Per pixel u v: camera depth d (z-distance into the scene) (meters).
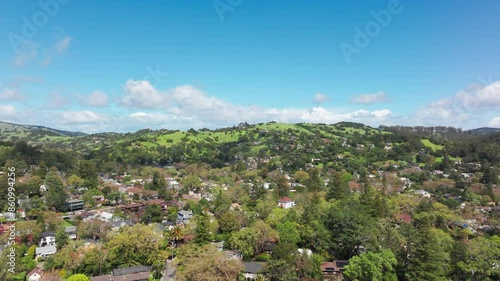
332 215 85.12
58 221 105.12
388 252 65.50
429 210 117.12
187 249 75.38
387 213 110.31
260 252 84.25
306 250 75.69
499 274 63.56
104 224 101.31
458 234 89.44
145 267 74.19
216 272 62.84
